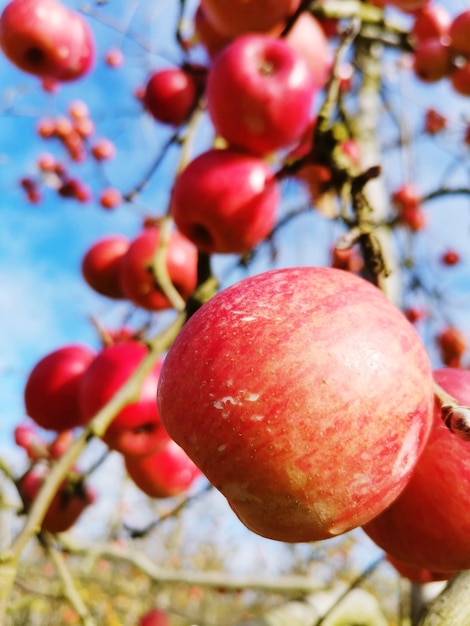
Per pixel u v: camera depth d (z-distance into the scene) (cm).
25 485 42
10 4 43
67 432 43
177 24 46
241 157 36
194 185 35
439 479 19
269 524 17
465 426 18
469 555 19
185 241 41
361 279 20
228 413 17
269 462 16
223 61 36
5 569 23
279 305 18
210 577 62
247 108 34
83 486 40
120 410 33
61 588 38
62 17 43
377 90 56
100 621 106
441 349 67
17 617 115
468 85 52
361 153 48
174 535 128
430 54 52
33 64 44
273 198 36
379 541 21
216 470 17
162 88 46
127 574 121
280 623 38
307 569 113
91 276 46
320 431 16
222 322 18
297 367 17
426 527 19
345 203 26
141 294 40
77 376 39
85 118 90
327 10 45
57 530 40
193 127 42
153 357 31
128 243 47
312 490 16
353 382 17
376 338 18
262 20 39
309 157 33
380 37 56
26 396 39
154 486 38
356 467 17
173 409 18
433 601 19
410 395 17
